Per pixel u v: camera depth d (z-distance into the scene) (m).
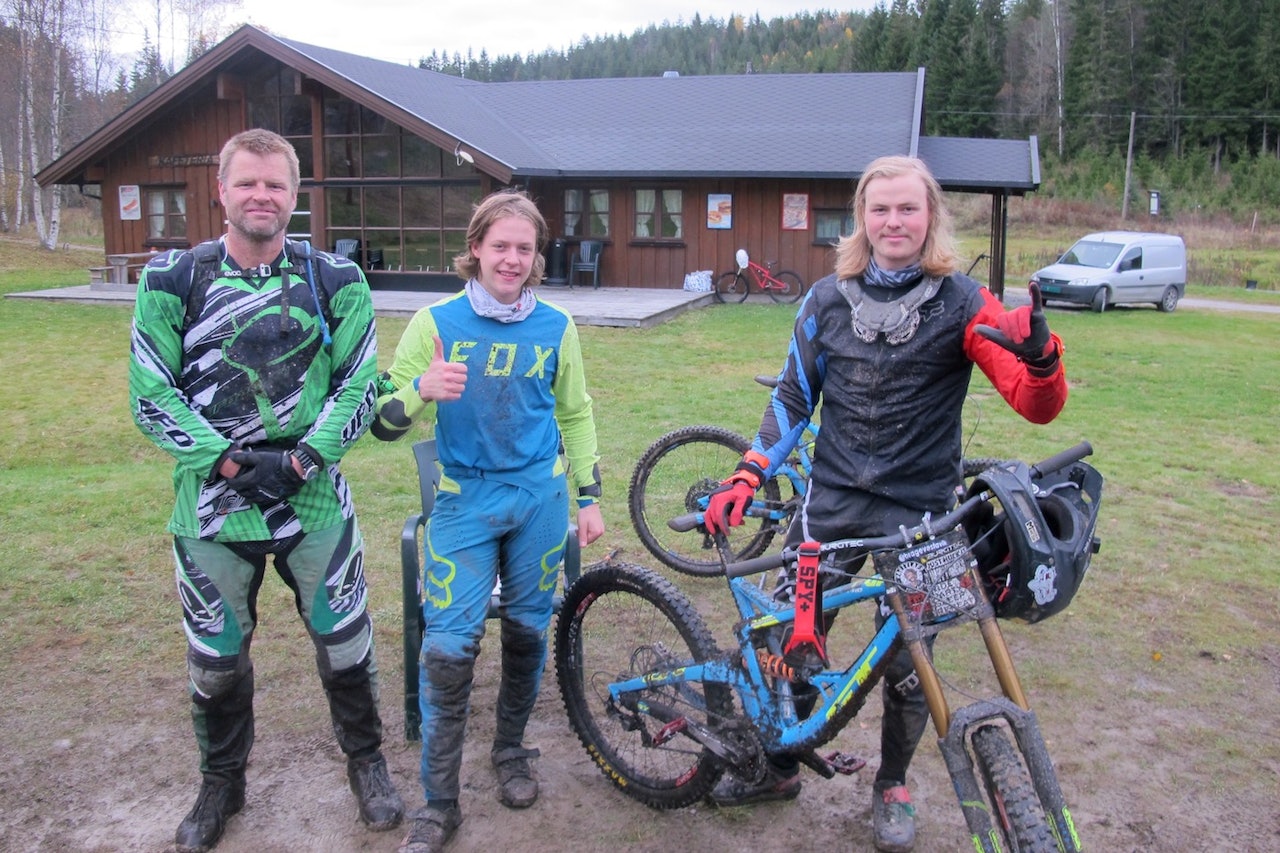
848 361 2.82
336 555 2.96
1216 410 10.10
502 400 3.02
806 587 2.67
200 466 2.69
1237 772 3.42
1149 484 7.02
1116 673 4.12
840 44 111.69
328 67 18.72
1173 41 78.25
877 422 2.80
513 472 3.05
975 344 2.68
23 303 18.03
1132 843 3.05
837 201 19.80
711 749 2.95
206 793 3.02
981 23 88.19
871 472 2.82
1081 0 81.44
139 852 2.94
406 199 20.62
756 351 13.09
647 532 5.27
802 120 21.89
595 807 3.22
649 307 16.83
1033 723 2.29
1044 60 84.56
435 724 2.96
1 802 3.16
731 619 4.70
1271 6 74.94
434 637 2.97
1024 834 2.14
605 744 3.34
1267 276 34.84
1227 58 74.94
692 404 9.59
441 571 3.03
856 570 2.94
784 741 2.88
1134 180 63.78
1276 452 8.22
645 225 20.91
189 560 2.84
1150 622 4.61
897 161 2.75
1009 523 2.35
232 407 2.77
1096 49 79.19
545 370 3.09
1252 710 3.84
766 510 4.36
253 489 2.72
